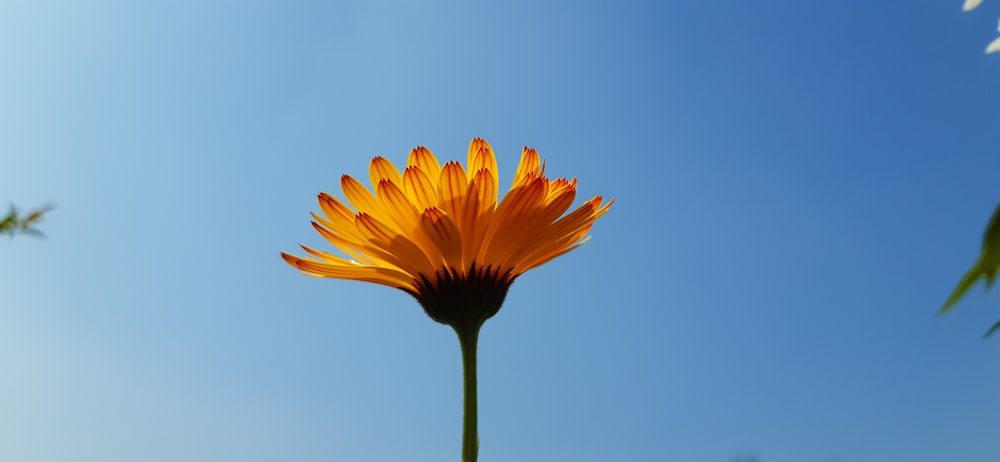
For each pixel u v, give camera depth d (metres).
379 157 0.23
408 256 0.22
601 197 0.23
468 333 0.22
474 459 0.21
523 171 0.23
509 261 0.22
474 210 0.22
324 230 0.23
